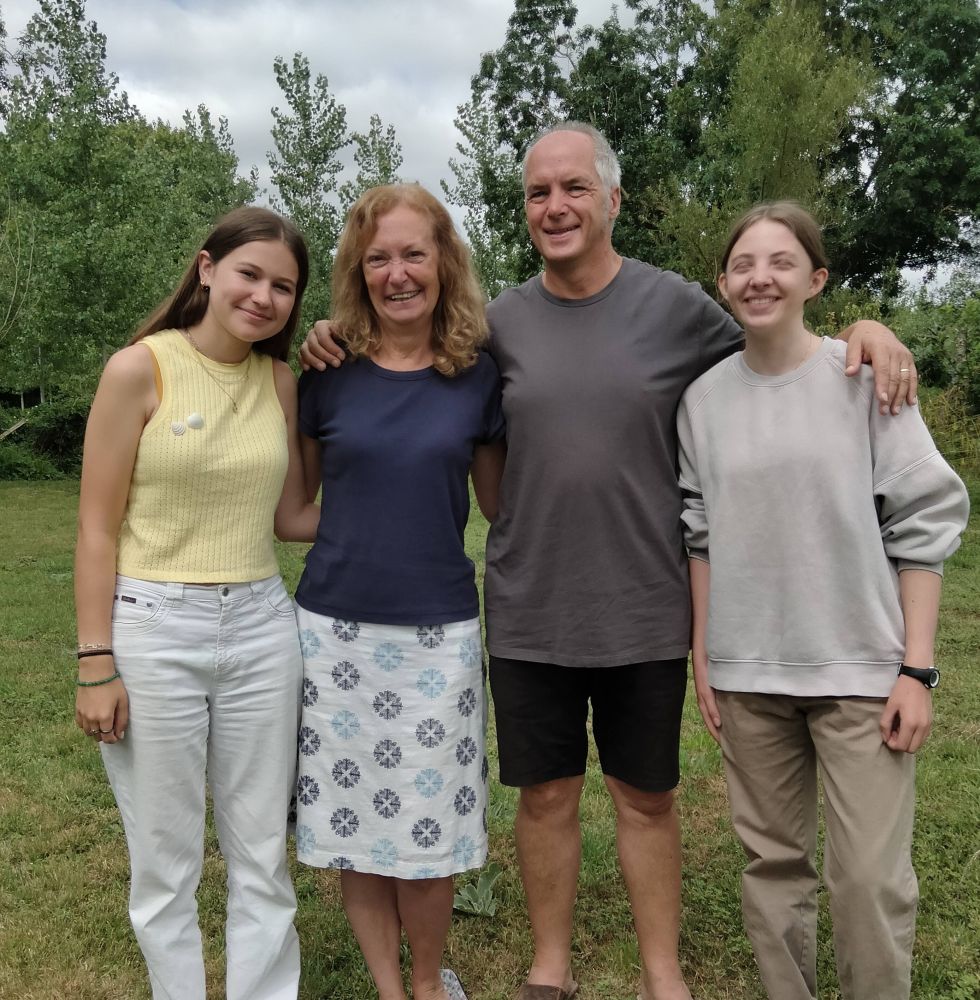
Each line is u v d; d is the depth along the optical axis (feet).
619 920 8.59
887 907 5.77
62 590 23.09
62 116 41.78
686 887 8.99
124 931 8.40
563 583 6.86
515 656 7.00
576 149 6.69
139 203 44.83
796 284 6.03
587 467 6.68
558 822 7.45
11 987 7.61
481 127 43.62
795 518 6.05
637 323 6.84
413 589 6.56
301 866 9.71
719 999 7.46
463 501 6.83
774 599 6.17
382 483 6.55
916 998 7.27
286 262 6.25
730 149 47.29
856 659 5.93
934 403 34.01
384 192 6.62
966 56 60.90
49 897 8.93
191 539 6.12
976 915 8.29
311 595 6.77
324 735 6.73
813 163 42.37
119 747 6.12
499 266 38.91
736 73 49.98
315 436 7.05
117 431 5.97
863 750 5.87
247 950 6.60
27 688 15.26
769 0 57.16
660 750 6.97
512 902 8.89
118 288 42.19
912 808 5.98
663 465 6.86
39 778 11.71
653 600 6.81
